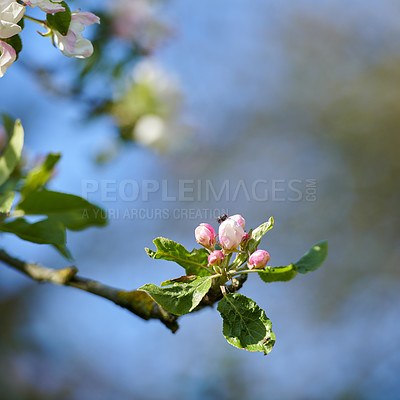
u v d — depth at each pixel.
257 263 1.07
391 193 3.69
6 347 2.38
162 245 1.07
